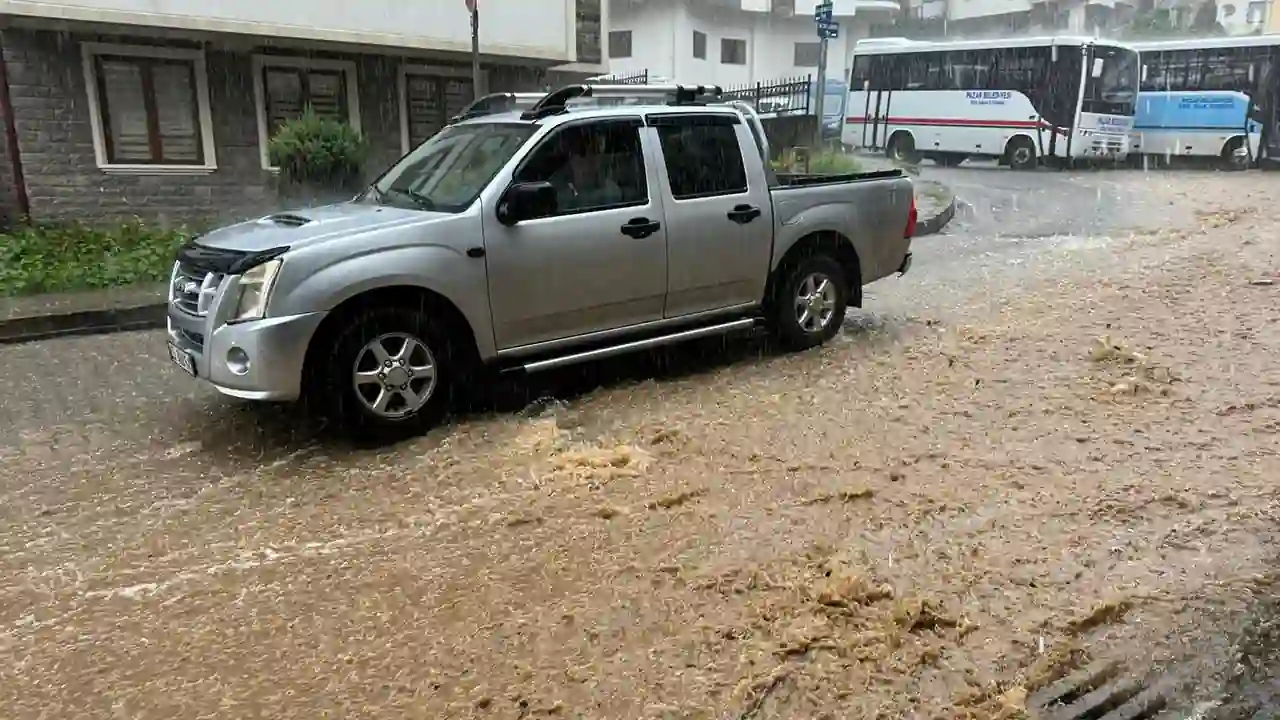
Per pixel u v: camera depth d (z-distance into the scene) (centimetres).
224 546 403
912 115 2592
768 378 634
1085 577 364
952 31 4322
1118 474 460
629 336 611
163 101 1258
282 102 1363
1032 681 304
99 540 411
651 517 419
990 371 637
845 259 723
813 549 385
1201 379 607
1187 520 410
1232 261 1013
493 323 541
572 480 459
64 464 500
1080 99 2283
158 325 874
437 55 1430
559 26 1505
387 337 510
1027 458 482
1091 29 4125
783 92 3394
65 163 1194
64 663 319
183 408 596
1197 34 4000
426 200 562
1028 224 1435
